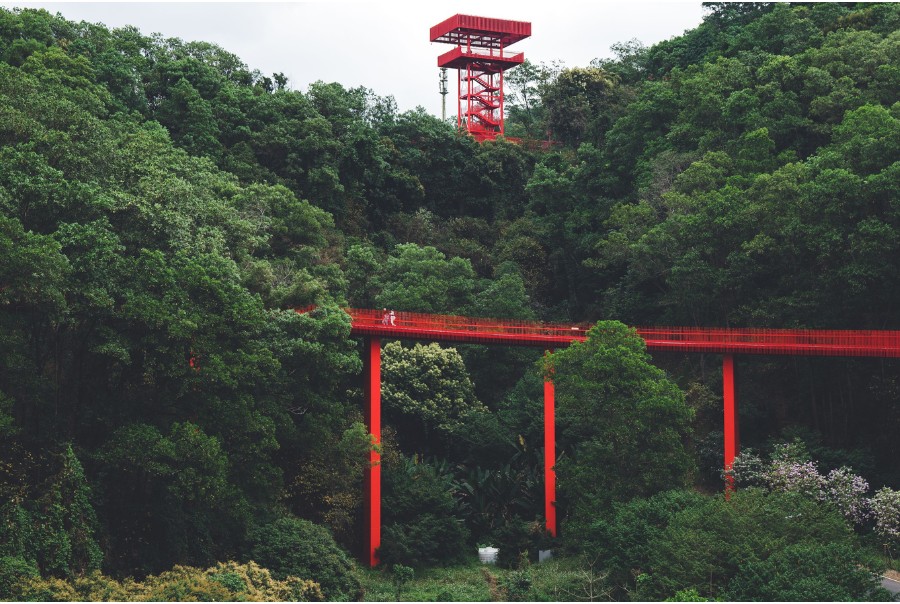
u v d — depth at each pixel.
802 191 78.12
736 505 55.28
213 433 53.81
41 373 51.38
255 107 99.50
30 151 54.09
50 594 43.62
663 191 94.56
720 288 81.94
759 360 83.50
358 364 62.56
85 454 51.16
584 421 65.12
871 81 94.31
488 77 133.38
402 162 113.31
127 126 77.06
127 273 52.06
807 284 77.69
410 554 65.69
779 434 78.62
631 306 95.44
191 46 106.38
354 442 62.78
